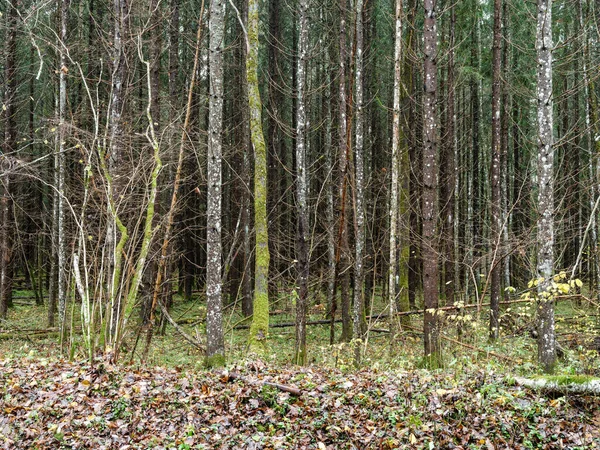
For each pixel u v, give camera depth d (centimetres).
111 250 947
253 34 1052
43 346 1266
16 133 1861
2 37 1667
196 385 710
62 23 1408
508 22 1805
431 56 1031
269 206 2317
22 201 2273
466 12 1919
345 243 1385
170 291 1794
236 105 2322
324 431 590
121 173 1074
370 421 607
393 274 1102
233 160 2167
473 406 627
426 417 611
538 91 893
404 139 1736
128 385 691
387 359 1070
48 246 2323
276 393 660
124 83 1345
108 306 849
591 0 1617
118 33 1202
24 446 541
